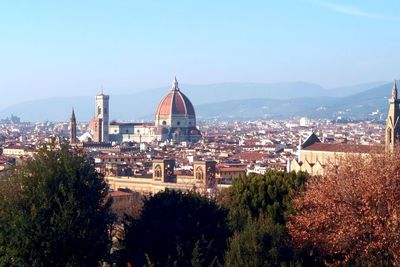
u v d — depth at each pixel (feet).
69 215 384.47
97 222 407.64
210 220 405.59
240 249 349.00
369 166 401.90
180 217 401.29
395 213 354.74
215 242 387.96
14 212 389.19
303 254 366.63
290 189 431.84
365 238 363.56
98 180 430.20
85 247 388.37
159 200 419.33
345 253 369.71
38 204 393.29
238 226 400.88
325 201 380.37
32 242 377.71
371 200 369.09
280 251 351.05
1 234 383.24
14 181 409.28
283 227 392.88
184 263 376.89
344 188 379.35
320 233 375.66
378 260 356.18
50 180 403.75
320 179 432.66
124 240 420.77
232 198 455.63
